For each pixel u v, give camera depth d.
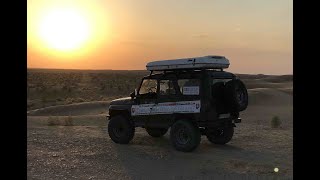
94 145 13.02
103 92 61.03
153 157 11.19
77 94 56.91
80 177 8.91
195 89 11.87
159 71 13.08
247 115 26.06
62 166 9.91
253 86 56.91
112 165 10.15
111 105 13.97
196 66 11.73
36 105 39.53
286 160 10.77
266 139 14.59
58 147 12.53
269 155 11.54
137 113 13.20
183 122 11.94
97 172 9.40
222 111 11.94
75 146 12.77
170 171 9.57
